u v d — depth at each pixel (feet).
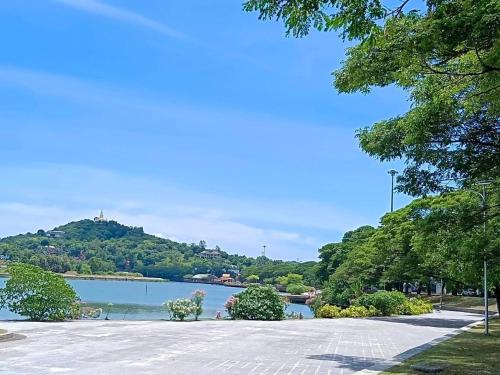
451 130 40.57
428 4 28.63
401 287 202.28
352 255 165.99
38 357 38.83
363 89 36.99
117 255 465.06
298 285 310.24
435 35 26.89
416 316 121.19
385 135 45.19
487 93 31.27
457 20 26.00
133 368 35.32
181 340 52.47
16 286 67.92
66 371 33.50
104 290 244.42
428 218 48.78
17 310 67.92
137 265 469.57
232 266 506.48
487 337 67.51
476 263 55.11
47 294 68.90
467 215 47.65
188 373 34.09
